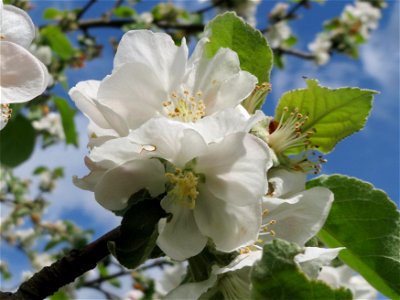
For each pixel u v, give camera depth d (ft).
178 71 0.60
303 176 0.59
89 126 0.59
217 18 0.68
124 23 2.19
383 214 0.64
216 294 0.56
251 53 0.67
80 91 0.59
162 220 0.54
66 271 0.54
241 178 0.54
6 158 1.50
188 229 0.56
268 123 0.62
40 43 1.85
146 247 0.52
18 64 0.54
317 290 0.47
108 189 0.55
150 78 0.59
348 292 0.46
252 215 0.54
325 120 0.66
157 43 0.60
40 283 0.54
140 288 1.96
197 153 0.55
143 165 0.55
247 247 0.56
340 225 0.64
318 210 0.58
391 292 0.64
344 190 0.64
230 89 0.60
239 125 0.53
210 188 0.56
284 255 0.47
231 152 0.54
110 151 0.54
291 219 0.58
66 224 2.83
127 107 0.58
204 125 0.53
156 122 0.53
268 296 0.47
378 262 0.63
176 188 0.55
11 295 0.53
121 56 0.60
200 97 0.60
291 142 0.62
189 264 0.55
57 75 2.04
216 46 0.68
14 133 1.49
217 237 0.55
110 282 2.04
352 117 0.66
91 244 0.54
